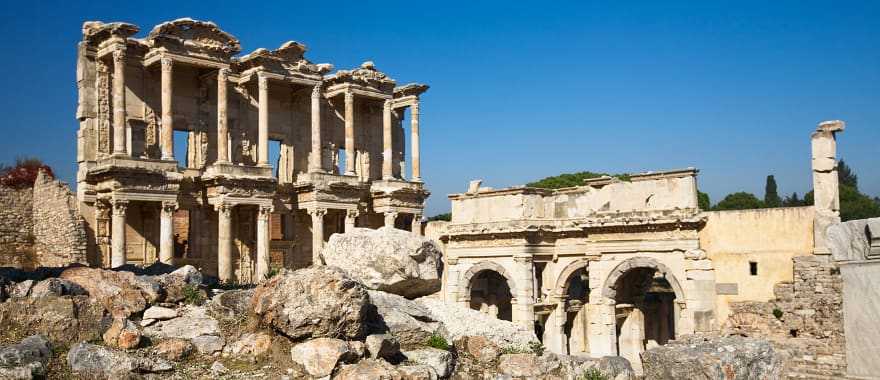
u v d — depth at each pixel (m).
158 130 68.06
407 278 32.41
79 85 64.75
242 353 26.00
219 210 67.19
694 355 26.31
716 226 53.16
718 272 52.72
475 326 32.19
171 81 65.62
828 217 48.75
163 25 64.19
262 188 69.69
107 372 23.66
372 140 84.31
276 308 26.27
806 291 48.72
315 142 74.50
